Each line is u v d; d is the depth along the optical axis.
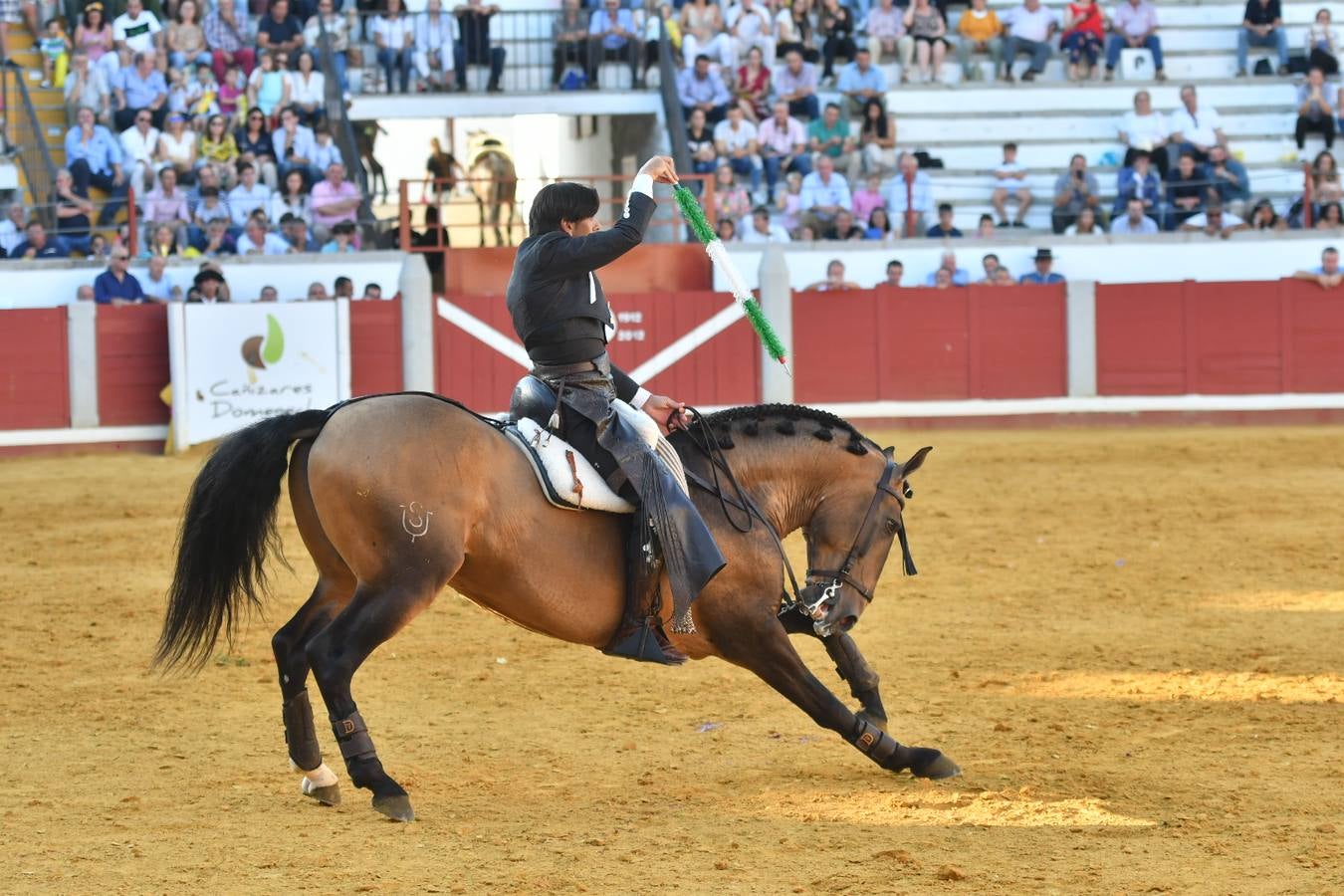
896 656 12.53
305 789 8.51
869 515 9.13
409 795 8.70
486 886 7.08
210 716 10.73
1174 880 7.14
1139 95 33.31
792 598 9.52
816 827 8.05
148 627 13.90
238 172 30.45
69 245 29.58
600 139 36.88
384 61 33.75
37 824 8.13
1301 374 30.08
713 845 7.72
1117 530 19.03
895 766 8.88
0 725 10.45
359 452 7.85
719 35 33.84
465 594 8.43
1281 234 30.48
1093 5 35.09
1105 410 30.17
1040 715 10.60
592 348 8.39
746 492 8.95
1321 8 36.47
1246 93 34.91
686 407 8.83
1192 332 30.08
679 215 30.86
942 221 31.00
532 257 8.27
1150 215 31.78
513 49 35.44
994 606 14.59
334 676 7.77
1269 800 8.48
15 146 31.19
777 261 29.61
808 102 33.03
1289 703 10.82
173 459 27.20
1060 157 33.94
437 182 30.95
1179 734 10.02
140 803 8.55
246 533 7.90
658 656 8.51
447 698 11.25
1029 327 30.11
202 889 7.05
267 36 32.44
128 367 28.38
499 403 29.48
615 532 8.39
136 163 30.16
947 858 7.51
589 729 10.32
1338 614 14.02
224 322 28.03
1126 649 12.68
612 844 7.74
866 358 29.92
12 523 20.31
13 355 28.00
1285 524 19.27
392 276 29.75
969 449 26.88
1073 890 7.01
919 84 34.31
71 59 32.94
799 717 10.62
